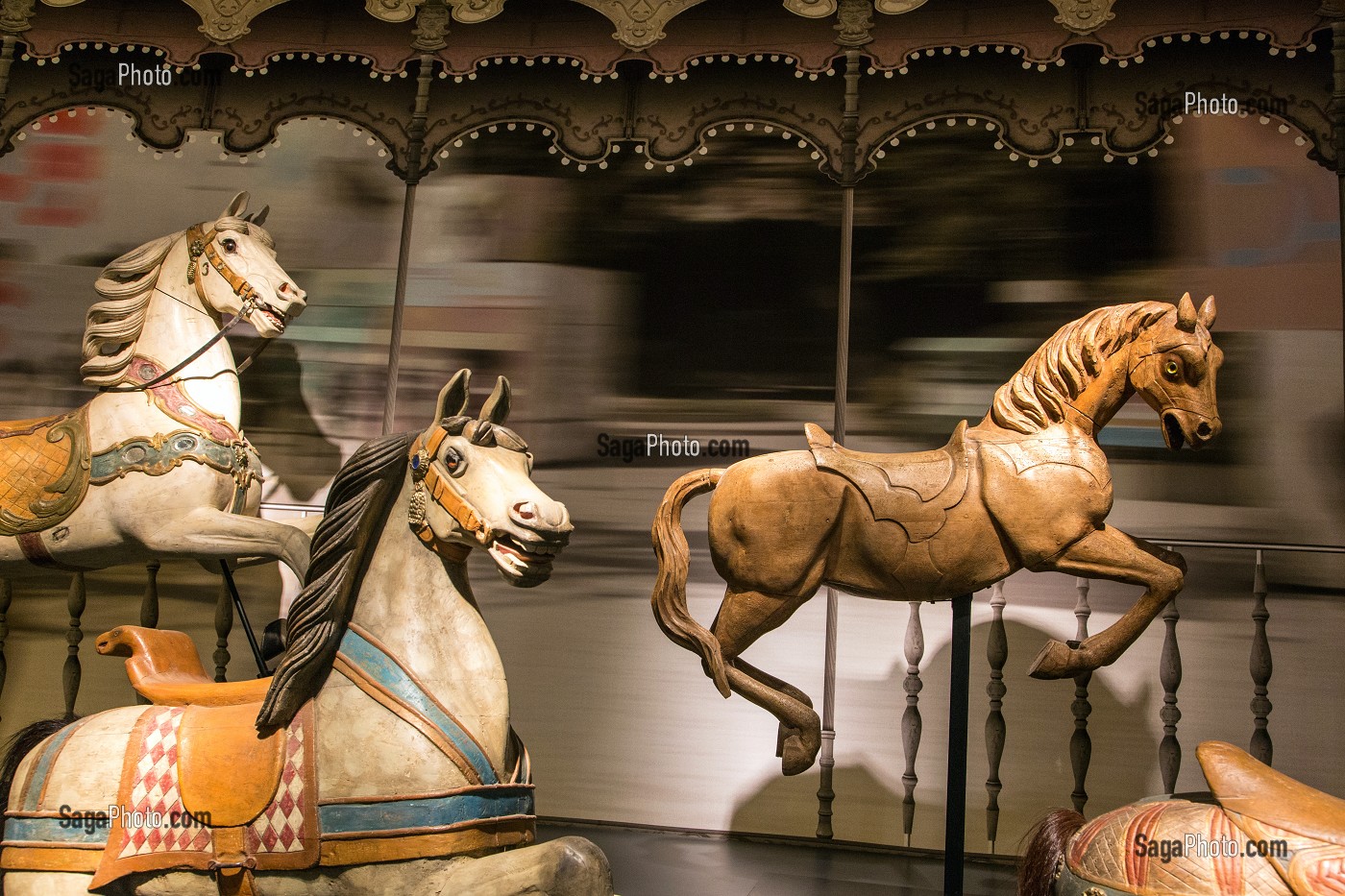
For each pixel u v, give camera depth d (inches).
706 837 163.5
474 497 88.0
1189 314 123.5
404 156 184.7
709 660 126.0
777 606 128.3
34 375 187.8
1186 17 163.5
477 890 83.4
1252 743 146.0
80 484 142.6
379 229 187.8
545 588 176.2
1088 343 128.2
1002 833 159.3
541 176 186.2
